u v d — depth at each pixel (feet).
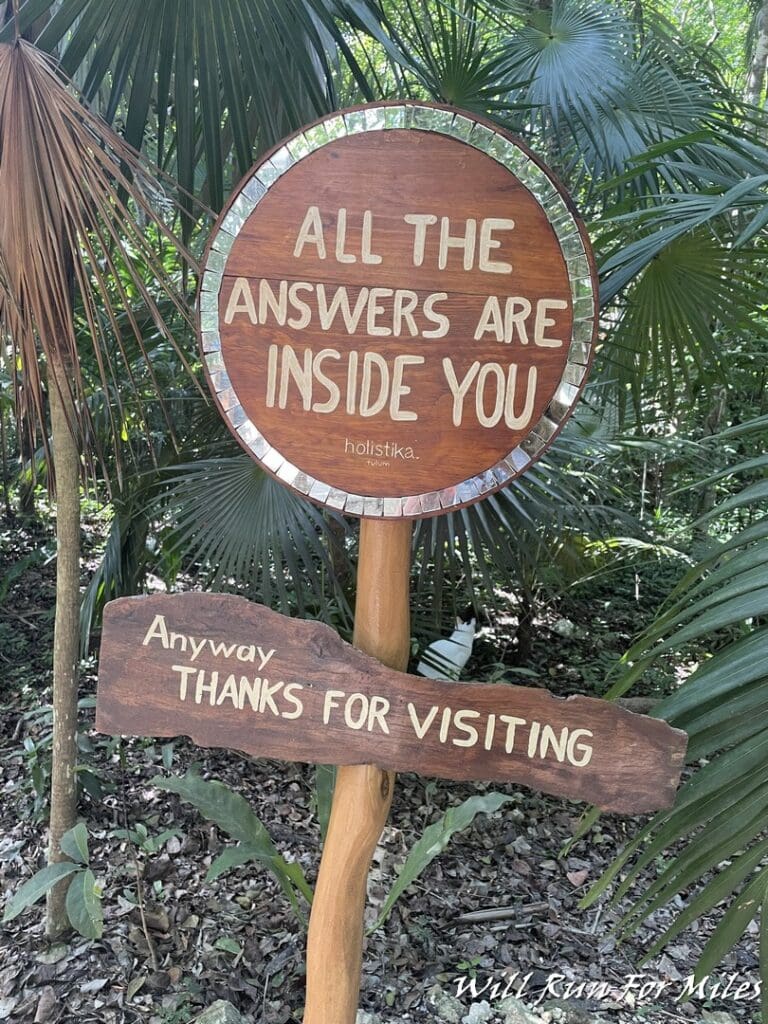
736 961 7.66
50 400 6.05
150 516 8.70
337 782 4.38
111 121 5.09
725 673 3.44
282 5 4.98
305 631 3.85
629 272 5.82
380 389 3.66
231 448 9.01
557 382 3.57
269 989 6.71
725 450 13.62
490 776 3.84
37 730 10.23
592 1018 6.63
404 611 4.26
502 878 8.72
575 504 9.13
